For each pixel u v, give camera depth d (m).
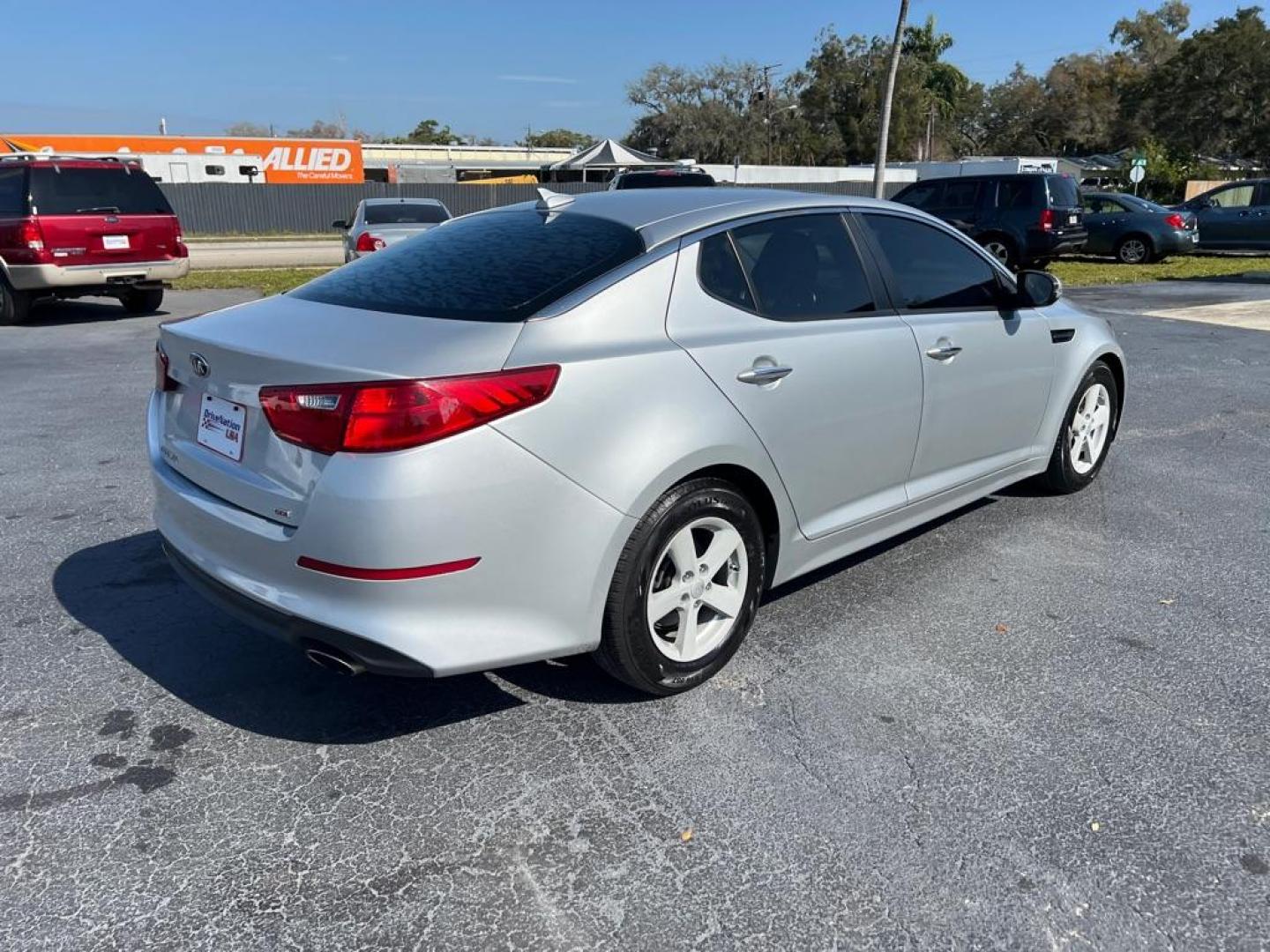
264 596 2.65
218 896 2.29
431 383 2.45
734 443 3.01
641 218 3.21
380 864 2.40
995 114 84.75
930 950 2.14
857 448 3.56
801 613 3.81
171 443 3.08
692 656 3.12
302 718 3.04
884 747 2.89
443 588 2.52
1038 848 2.46
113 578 4.05
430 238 3.55
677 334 2.98
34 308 13.47
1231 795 2.67
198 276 18.33
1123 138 75.12
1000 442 4.45
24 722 2.99
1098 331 5.04
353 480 2.44
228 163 39.34
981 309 4.23
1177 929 2.20
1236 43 55.22
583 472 2.67
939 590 4.02
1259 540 4.58
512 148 63.22
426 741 2.93
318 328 2.82
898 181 44.38
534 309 2.78
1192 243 20.14
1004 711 3.09
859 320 3.59
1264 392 7.82
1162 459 5.93
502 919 2.22
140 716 3.04
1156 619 3.76
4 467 5.56
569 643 2.78
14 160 11.16
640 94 69.75
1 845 2.44
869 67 64.19
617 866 2.39
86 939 2.15
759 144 68.25
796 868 2.38
